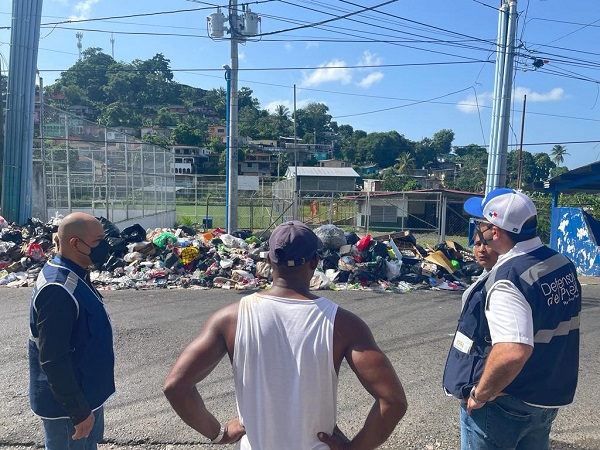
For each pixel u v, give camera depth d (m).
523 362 2.06
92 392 2.52
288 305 1.86
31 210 15.07
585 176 13.76
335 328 1.83
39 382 2.51
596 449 3.86
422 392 4.84
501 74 13.09
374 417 1.77
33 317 2.46
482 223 2.46
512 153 84.31
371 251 11.20
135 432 3.99
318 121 124.44
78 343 2.47
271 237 1.98
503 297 2.17
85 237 2.54
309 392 1.77
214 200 45.84
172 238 11.52
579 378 5.30
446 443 3.90
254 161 95.62
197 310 7.93
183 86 164.50
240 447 1.83
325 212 34.38
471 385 2.34
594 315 8.24
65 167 18.61
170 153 29.95
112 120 121.00
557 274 2.26
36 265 10.73
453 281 10.81
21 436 3.88
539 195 29.78
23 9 14.38
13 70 14.52
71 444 2.56
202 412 1.88
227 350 1.89
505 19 12.91
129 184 22.55
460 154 120.38
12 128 14.59
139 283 9.95
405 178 74.19
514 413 2.26
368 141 112.62
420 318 7.71
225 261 10.73
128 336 6.48
